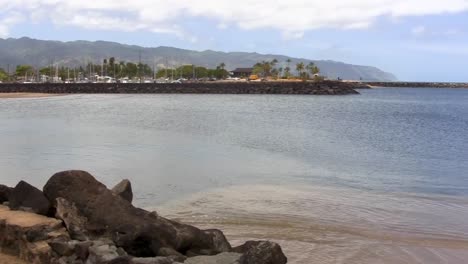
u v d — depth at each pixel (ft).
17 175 64.44
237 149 97.35
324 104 320.09
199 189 58.39
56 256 26.25
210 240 30.96
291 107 275.59
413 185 64.34
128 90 448.65
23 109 217.36
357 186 63.05
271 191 57.93
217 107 257.75
